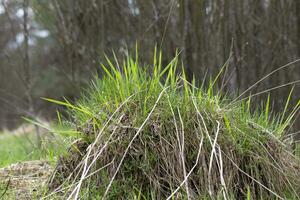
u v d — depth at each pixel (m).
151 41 4.89
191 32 4.71
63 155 3.00
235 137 2.81
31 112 6.17
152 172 2.73
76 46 5.56
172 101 2.87
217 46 4.62
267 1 5.30
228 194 2.67
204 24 4.70
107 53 5.28
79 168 2.89
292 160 3.00
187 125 2.79
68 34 5.68
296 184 2.89
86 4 5.56
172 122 2.79
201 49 4.67
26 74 6.24
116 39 5.38
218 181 2.69
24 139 7.36
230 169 2.73
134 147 2.77
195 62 4.66
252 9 4.80
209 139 2.67
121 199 2.72
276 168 2.78
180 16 4.73
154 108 2.78
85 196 2.69
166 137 2.77
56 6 5.69
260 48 4.94
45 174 3.30
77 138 2.97
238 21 4.67
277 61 4.78
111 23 5.43
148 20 5.00
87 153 2.73
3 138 8.30
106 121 2.86
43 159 3.75
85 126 2.98
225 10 4.63
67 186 2.80
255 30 4.99
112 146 2.77
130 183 2.74
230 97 3.61
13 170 3.43
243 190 2.76
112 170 2.76
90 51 5.44
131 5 5.41
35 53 12.03
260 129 2.92
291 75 4.83
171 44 4.89
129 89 2.92
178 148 2.73
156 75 2.94
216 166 2.71
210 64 4.60
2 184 3.14
